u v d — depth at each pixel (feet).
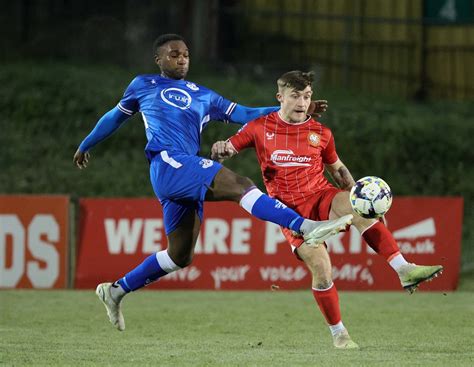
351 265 139.33
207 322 106.32
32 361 73.41
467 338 91.61
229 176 75.00
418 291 140.26
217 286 139.74
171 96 81.25
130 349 82.17
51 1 247.29
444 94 239.09
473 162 202.28
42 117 209.36
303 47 244.22
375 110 215.10
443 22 233.55
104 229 139.64
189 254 82.69
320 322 106.42
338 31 242.17
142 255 139.13
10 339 89.61
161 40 83.51
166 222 81.61
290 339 91.76
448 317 110.11
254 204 73.61
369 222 77.71
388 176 195.93
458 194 193.16
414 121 211.41
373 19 232.12
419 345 85.56
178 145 79.30
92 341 88.99
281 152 81.66
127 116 83.66
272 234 139.95
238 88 216.95
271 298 130.72
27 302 124.47
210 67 231.71
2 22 243.19
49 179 192.85
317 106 83.51
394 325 102.78
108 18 244.63
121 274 139.03
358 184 75.25
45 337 91.91
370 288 139.44
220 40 243.81
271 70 234.79
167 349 82.38
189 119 80.79
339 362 71.87
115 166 197.77
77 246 139.54
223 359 74.59
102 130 83.92
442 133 207.92
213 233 140.05
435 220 140.77
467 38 237.66
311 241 71.20
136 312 115.34
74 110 210.59
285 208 73.00
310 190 81.20
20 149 201.26
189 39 238.27
